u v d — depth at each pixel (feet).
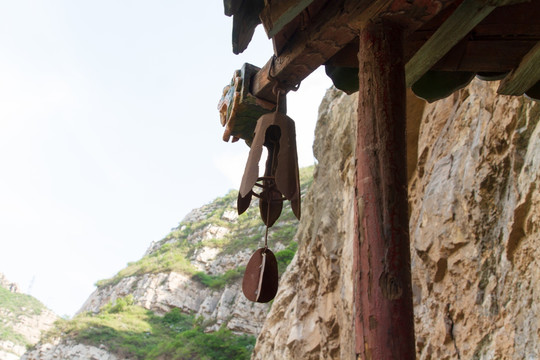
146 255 427.74
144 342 267.59
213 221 399.03
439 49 11.05
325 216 64.80
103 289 366.63
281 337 76.79
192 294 322.55
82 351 252.62
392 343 7.85
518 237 24.32
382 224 8.60
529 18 11.50
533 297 22.18
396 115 9.29
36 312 450.30
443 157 34.71
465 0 9.75
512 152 26.12
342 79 12.97
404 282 8.27
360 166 9.19
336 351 56.49
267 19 9.89
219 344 219.82
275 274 11.84
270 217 12.24
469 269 28.19
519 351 22.07
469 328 26.86
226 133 13.26
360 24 9.93
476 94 32.76
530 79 12.16
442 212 31.60
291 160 11.44
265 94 12.35
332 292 59.00
